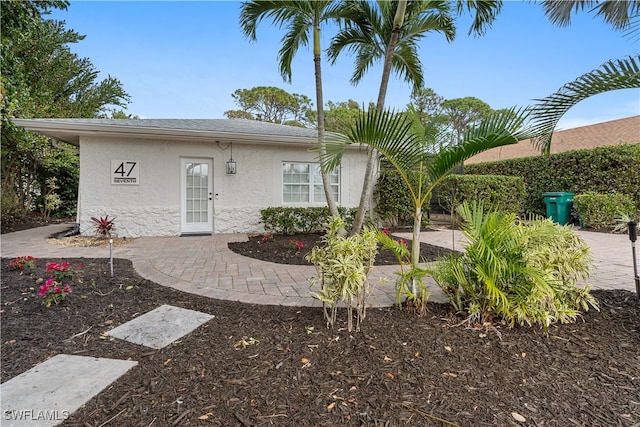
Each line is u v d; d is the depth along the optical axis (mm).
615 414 1724
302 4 6070
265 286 4000
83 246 6523
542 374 2098
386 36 6473
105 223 7242
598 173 9523
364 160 9859
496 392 1915
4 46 9289
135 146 7898
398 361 2240
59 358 2293
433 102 21500
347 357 2289
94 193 7672
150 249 6344
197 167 8492
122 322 2912
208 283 4113
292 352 2359
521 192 10672
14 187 11062
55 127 6969
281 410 1757
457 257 3201
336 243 2764
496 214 2984
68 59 14867
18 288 3723
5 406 1763
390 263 5379
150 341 2545
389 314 3059
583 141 12961
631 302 3301
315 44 6344
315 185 9500
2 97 8148
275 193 9031
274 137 8273
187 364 2205
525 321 2793
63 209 12477
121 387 1953
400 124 2896
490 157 16000
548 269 2912
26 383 1982
